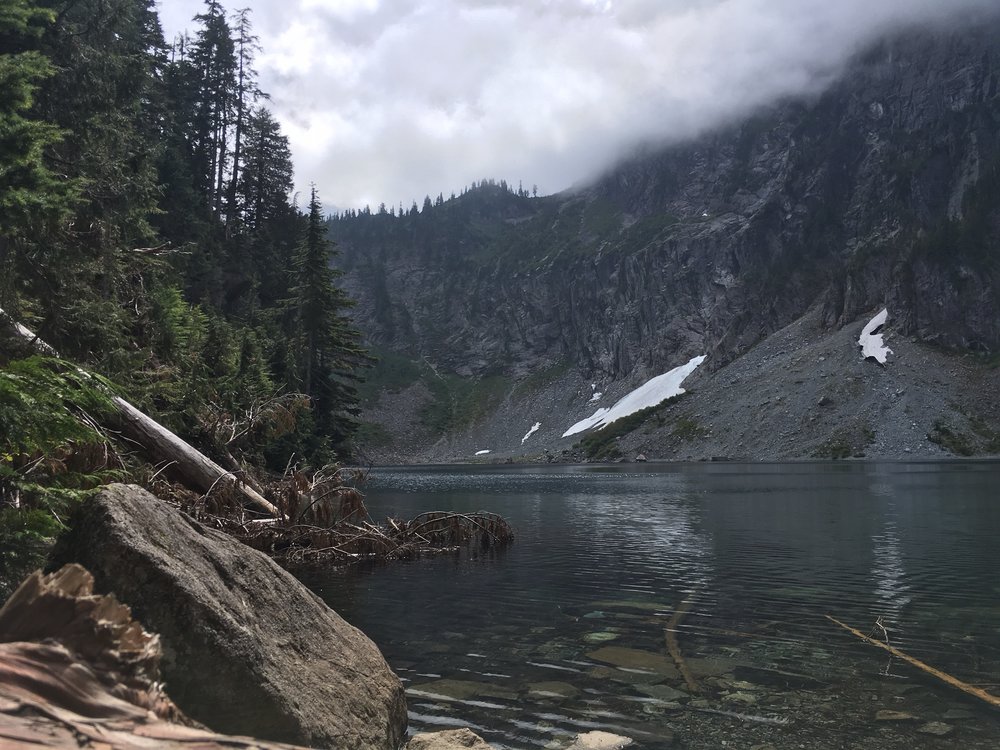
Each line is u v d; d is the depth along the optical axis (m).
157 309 25.36
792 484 50.31
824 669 7.78
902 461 102.19
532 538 21.62
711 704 6.62
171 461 15.93
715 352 184.38
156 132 54.81
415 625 10.19
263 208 75.25
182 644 4.13
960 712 6.36
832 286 170.25
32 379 6.32
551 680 7.43
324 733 4.50
